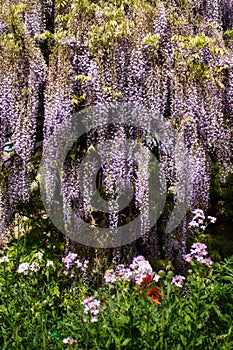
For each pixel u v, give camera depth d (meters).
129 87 4.26
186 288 3.22
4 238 4.75
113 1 4.53
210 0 4.94
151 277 2.88
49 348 2.81
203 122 4.51
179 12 4.61
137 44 4.30
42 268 3.78
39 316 2.96
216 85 4.62
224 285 2.97
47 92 4.36
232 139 4.93
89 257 4.59
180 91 4.35
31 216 5.09
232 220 5.99
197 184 4.46
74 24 4.42
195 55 4.40
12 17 4.48
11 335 2.82
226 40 5.16
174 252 4.75
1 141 4.57
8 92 4.43
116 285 2.96
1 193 4.74
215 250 5.38
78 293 3.42
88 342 2.49
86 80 4.25
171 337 2.51
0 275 3.54
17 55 4.51
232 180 5.51
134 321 2.45
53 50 4.49
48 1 4.78
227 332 2.73
